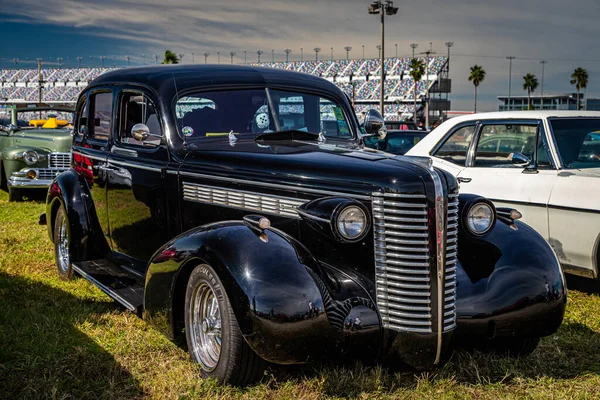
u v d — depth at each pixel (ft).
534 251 12.50
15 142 42.04
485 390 11.84
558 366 13.09
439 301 11.11
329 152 13.32
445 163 22.35
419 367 11.41
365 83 304.71
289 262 10.90
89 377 12.26
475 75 299.38
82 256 18.29
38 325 14.82
